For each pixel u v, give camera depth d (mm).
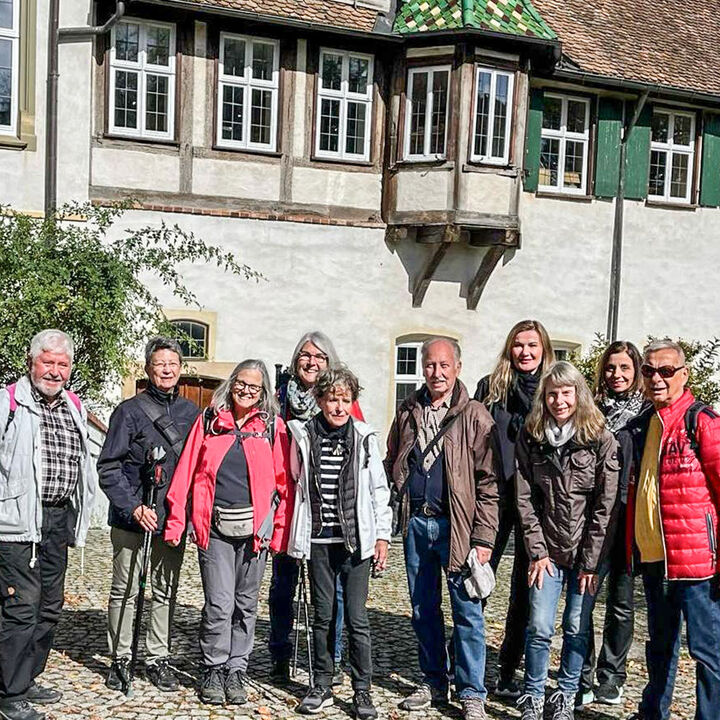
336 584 5840
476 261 15305
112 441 5957
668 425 5242
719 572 5086
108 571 9258
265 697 5980
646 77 16031
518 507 5605
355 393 5766
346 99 14438
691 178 16906
